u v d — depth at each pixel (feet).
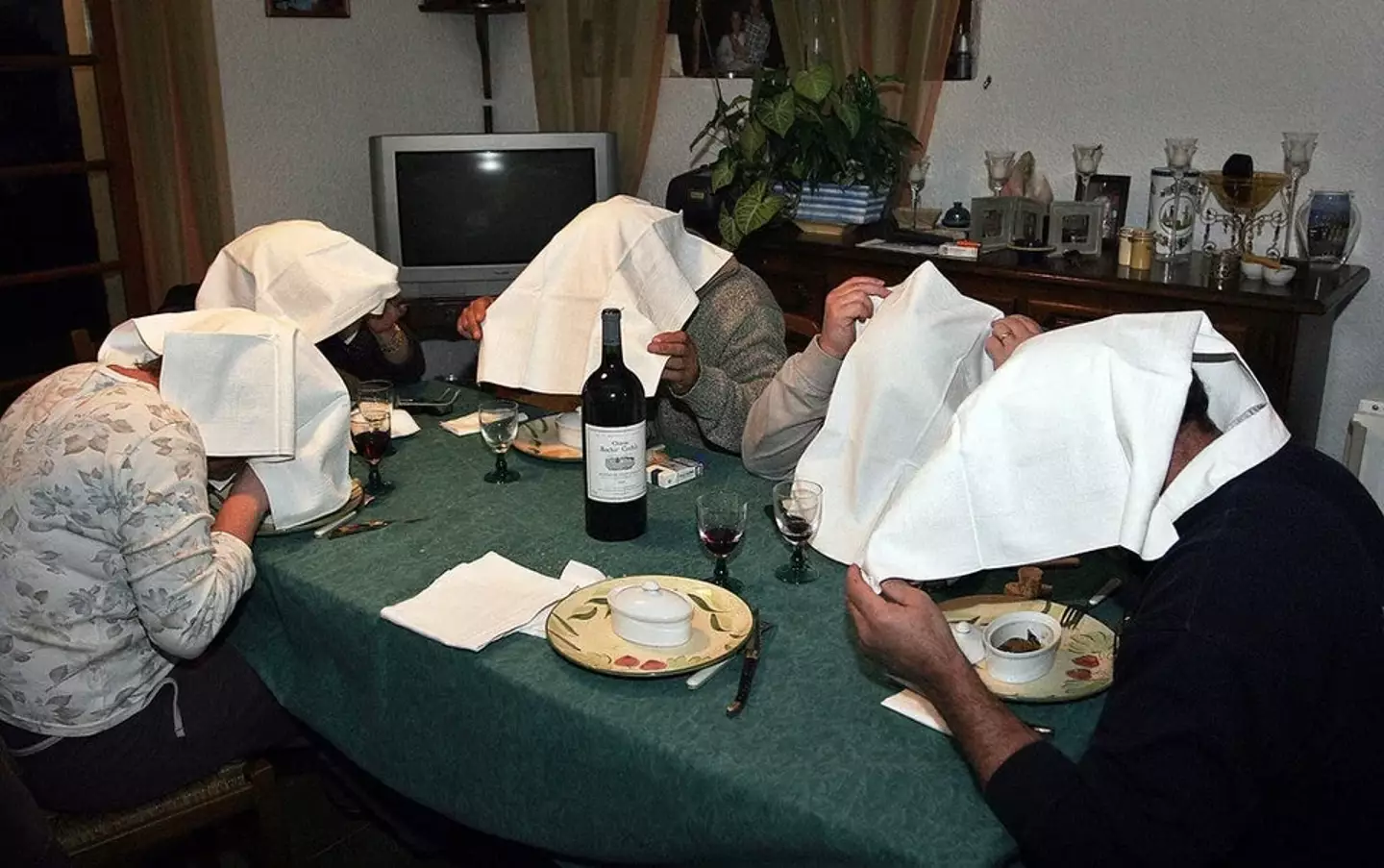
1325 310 7.78
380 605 4.83
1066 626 4.55
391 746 4.88
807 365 5.87
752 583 5.04
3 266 10.78
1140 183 9.83
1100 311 8.71
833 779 3.67
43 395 4.98
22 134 10.73
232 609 4.96
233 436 5.19
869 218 10.36
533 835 4.40
